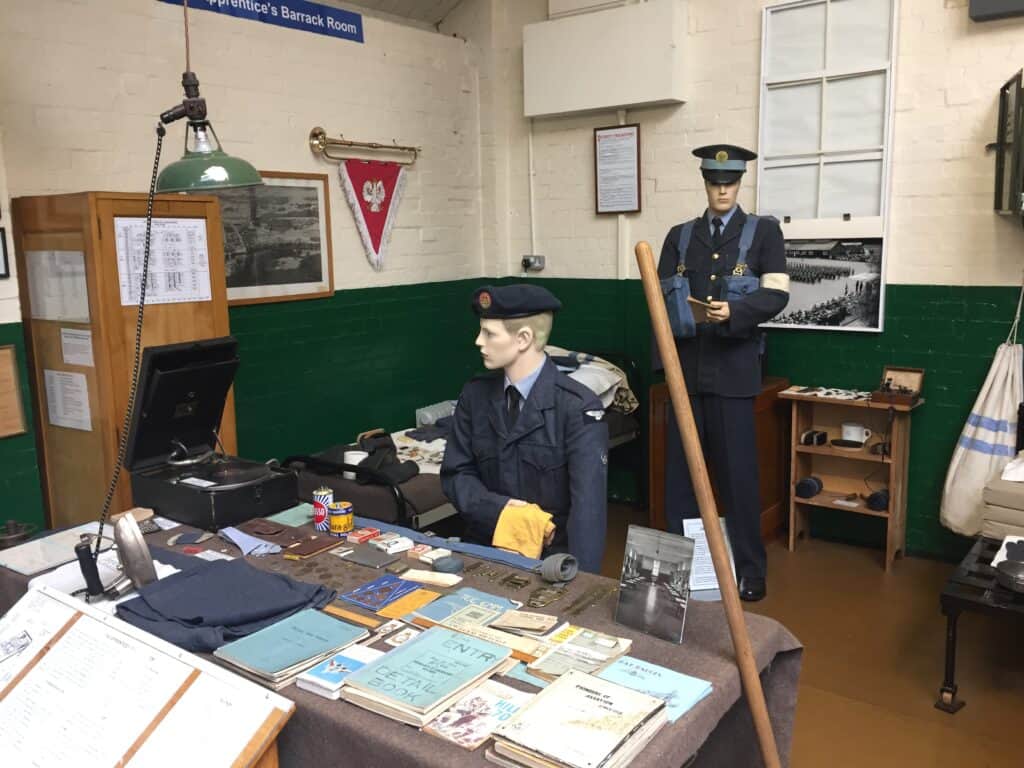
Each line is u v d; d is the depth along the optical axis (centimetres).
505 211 559
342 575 203
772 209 455
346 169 462
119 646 162
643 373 520
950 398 422
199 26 389
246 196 412
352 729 141
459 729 137
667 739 135
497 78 541
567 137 527
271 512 250
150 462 258
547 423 238
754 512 388
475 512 241
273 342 433
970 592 295
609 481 545
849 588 405
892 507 418
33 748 150
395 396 508
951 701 300
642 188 502
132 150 368
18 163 329
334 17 452
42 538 235
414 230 512
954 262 413
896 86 416
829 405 457
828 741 285
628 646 165
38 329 324
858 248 434
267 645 164
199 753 139
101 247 296
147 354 235
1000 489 345
